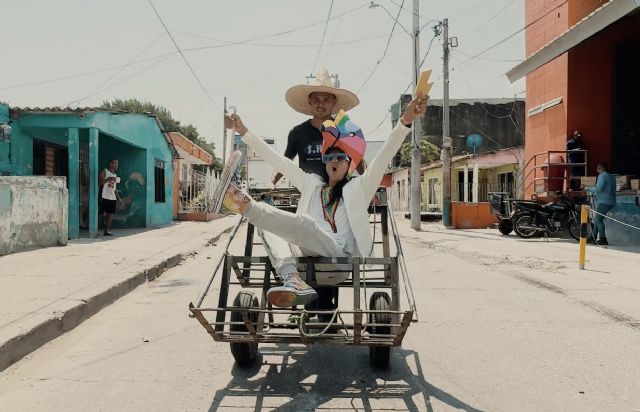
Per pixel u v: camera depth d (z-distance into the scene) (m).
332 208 4.27
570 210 14.59
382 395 3.71
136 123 16.44
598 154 15.55
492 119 44.62
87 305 5.79
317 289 4.39
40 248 10.42
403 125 3.96
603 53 15.55
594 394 3.70
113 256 9.46
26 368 4.23
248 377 4.04
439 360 4.42
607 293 6.95
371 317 3.96
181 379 3.97
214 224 20.42
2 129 12.37
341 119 4.24
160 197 20.25
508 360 4.41
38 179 10.56
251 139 4.46
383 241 4.83
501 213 16.48
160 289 7.45
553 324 5.49
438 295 6.96
